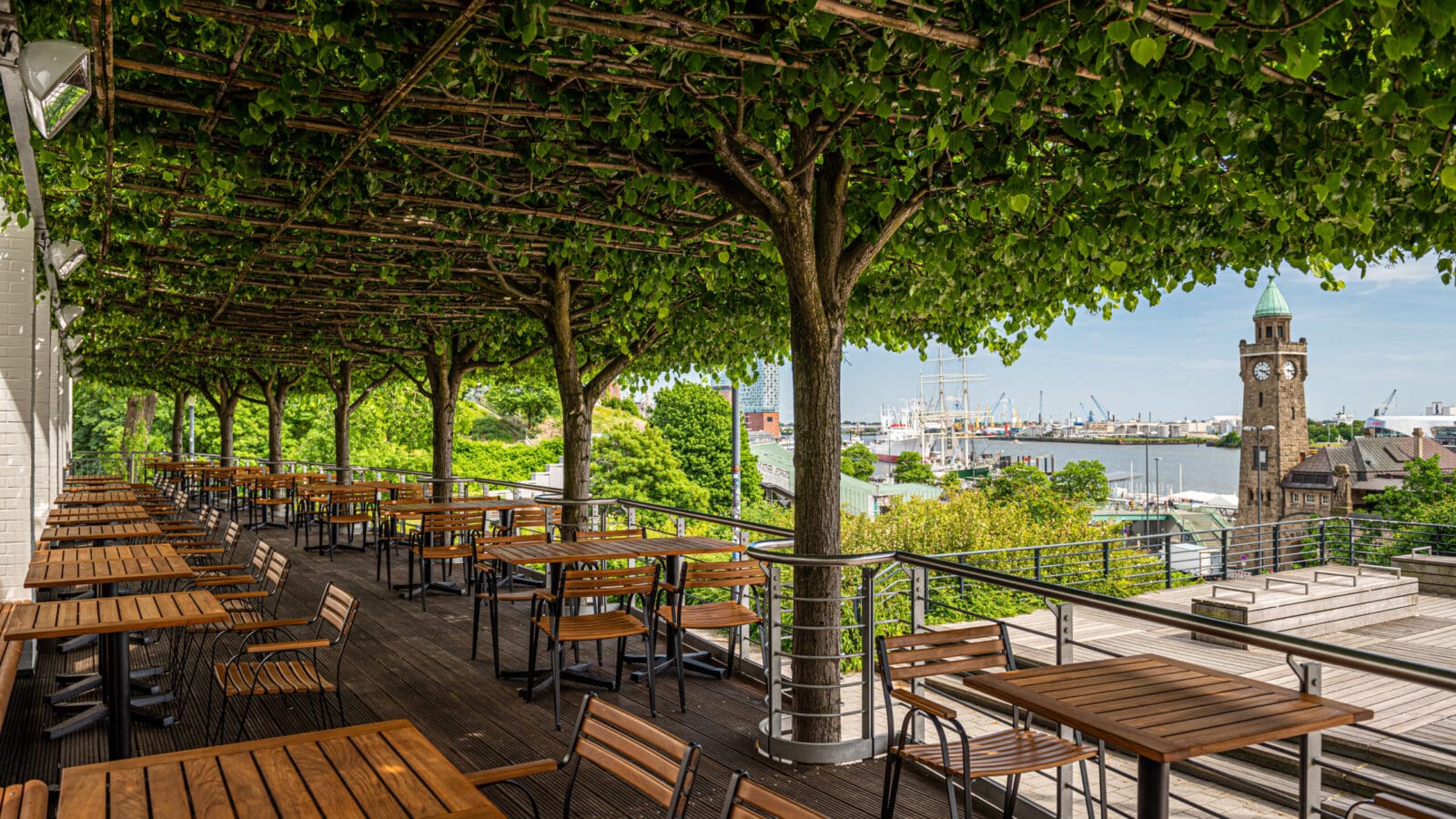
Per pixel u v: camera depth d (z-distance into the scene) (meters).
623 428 47.34
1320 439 164.50
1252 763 7.30
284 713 5.76
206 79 4.50
